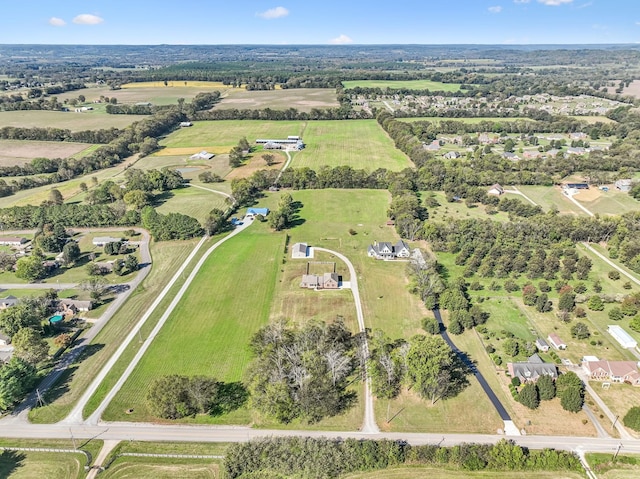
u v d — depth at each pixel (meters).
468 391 90.31
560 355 100.69
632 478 71.81
